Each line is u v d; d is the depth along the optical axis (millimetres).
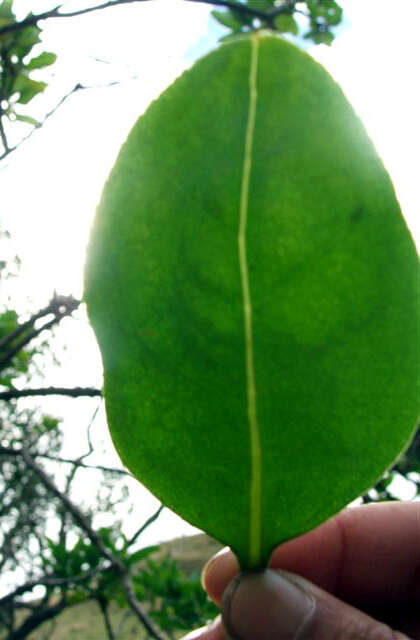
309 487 138
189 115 119
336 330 128
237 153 119
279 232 123
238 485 139
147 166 122
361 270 124
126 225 124
